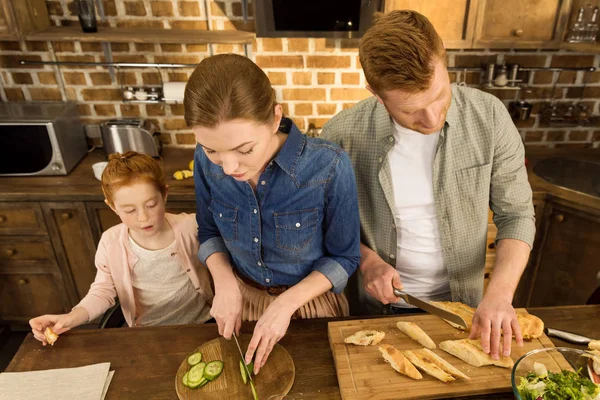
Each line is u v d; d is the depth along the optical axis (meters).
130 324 1.53
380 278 1.18
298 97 2.52
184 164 2.44
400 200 1.29
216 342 1.11
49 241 2.31
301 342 1.12
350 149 1.32
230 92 0.77
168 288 1.52
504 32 2.03
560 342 1.08
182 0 2.29
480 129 1.21
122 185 1.29
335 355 1.04
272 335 1.01
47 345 1.13
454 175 1.24
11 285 2.44
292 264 1.20
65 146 2.31
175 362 1.07
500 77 2.33
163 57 2.44
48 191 2.17
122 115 2.58
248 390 0.97
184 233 1.48
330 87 2.48
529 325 1.08
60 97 2.53
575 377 0.89
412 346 1.06
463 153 1.22
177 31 2.29
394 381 0.96
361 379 0.97
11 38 2.09
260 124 0.83
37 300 2.50
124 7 2.31
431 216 1.29
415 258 1.34
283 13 2.01
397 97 0.92
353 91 2.50
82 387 1.00
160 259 1.47
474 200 1.27
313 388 0.99
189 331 1.16
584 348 1.06
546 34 2.04
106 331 1.17
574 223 2.07
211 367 1.03
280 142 1.03
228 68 0.79
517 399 0.83
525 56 2.40
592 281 2.10
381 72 0.89
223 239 1.25
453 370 0.97
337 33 2.07
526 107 2.44
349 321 1.14
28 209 2.21
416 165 1.25
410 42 0.86
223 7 2.31
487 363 0.98
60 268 2.39
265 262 1.21
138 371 1.04
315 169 1.05
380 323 1.14
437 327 1.12
